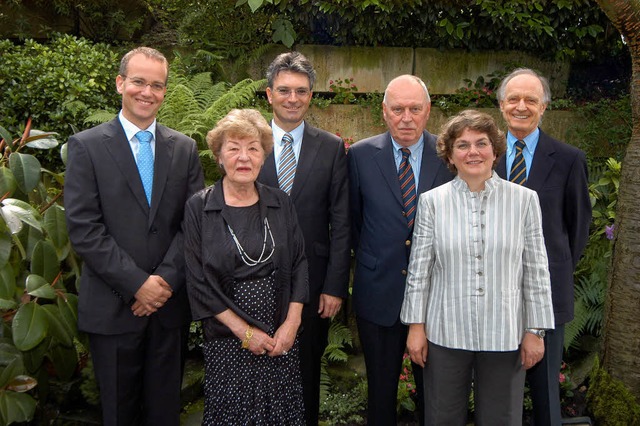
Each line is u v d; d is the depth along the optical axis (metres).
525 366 2.13
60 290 2.52
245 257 2.11
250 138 2.12
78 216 2.22
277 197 2.26
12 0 4.51
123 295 2.23
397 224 2.46
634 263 2.83
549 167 2.43
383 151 2.54
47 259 2.50
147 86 2.30
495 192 2.11
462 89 4.49
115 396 2.33
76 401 2.97
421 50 4.46
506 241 2.06
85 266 2.36
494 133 2.08
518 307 2.12
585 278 3.68
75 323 2.48
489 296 2.07
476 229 2.08
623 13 2.66
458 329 2.10
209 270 2.10
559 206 2.43
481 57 4.50
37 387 2.79
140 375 2.41
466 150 2.06
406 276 2.44
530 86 2.42
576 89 4.76
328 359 3.57
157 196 2.33
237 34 4.44
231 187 2.20
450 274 2.12
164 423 2.45
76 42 4.11
